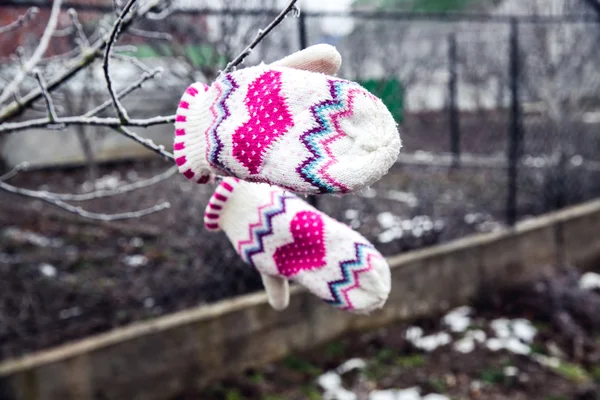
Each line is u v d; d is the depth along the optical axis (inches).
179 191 172.9
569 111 217.5
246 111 36.8
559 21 199.8
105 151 290.4
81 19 152.6
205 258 137.0
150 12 76.4
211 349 126.4
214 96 38.9
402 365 138.4
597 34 230.8
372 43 185.2
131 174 276.2
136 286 139.1
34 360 108.3
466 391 128.1
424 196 192.7
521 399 125.0
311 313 140.5
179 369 122.8
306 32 130.4
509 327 154.7
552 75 220.8
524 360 139.9
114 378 115.5
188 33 129.3
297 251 49.8
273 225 49.8
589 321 157.4
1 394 104.6
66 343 115.3
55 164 277.9
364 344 145.6
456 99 273.1
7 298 134.0
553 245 187.5
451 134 270.5
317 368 135.7
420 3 337.4
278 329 135.5
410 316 157.2
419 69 264.5
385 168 33.0
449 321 157.9
